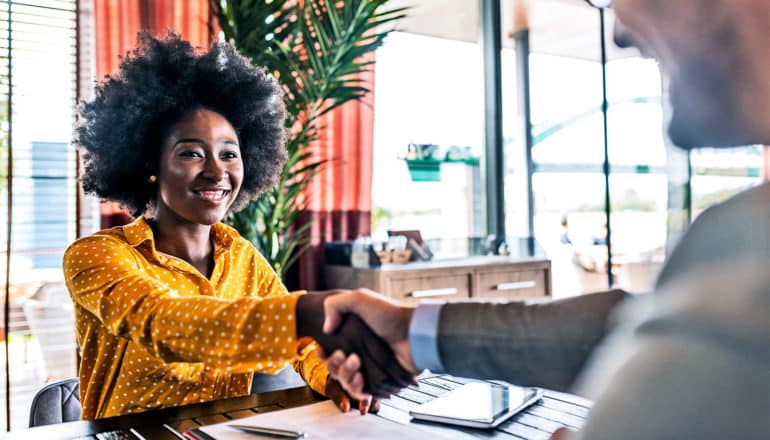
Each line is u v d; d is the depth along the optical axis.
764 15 0.22
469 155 4.07
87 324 1.13
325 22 2.72
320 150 3.22
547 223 4.16
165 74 1.27
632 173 3.74
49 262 2.68
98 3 2.64
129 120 1.23
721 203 0.22
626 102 3.79
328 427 0.80
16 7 2.57
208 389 1.15
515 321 0.58
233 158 1.23
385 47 3.57
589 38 3.93
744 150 0.24
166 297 0.90
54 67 2.66
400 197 3.71
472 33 4.06
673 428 0.17
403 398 0.96
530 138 4.18
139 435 0.80
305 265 3.22
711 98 0.24
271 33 2.68
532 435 0.78
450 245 3.62
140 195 1.36
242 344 0.78
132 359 1.10
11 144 2.56
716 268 0.20
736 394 0.16
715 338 0.17
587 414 0.19
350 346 0.74
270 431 0.77
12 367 2.64
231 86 1.34
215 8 2.79
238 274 1.30
